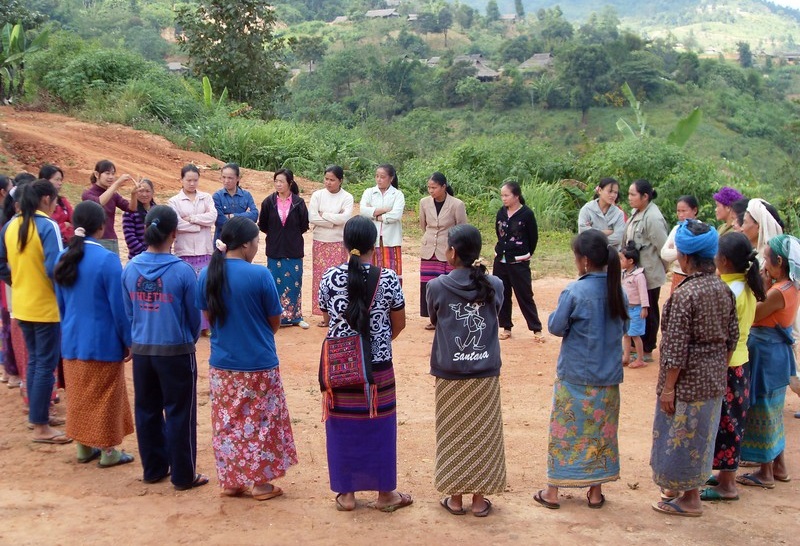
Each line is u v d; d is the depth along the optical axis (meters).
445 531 4.64
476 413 4.75
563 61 104.38
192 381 5.14
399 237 9.42
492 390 4.79
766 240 6.49
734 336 4.86
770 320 5.38
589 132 94.06
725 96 96.50
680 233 4.79
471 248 4.70
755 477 5.55
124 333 5.28
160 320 5.00
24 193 5.67
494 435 4.80
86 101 23.48
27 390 5.90
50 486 5.14
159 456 5.26
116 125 21.95
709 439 4.84
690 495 4.95
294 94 101.44
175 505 4.91
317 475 5.59
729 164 18.67
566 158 20.70
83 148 18.64
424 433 6.53
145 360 5.04
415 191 19.92
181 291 5.02
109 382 5.38
